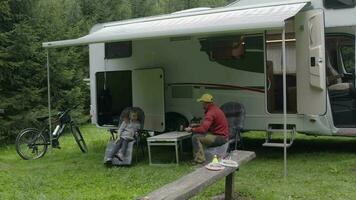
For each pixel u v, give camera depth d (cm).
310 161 759
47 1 1432
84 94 1504
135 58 938
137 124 816
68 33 1478
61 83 1389
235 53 830
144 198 374
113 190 614
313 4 783
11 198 578
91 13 1881
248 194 561
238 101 834
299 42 755
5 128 1151
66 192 611
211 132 734
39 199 566
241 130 802
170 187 410
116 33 793
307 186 602
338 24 764
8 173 736
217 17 782
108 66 978
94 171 740
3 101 1181
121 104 982
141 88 923
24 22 1239
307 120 778
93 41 776
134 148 874
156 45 909
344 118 791
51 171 750
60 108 1364
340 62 795
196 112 873
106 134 1211
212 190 579
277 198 545
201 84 866
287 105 841
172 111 898
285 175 642
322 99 728
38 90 1266
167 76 899
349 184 607
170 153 883
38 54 1284
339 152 827
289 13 681
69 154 914
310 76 740
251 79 819
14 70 1232
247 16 721
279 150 877
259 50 810
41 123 1216
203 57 862
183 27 716
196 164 736
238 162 523
